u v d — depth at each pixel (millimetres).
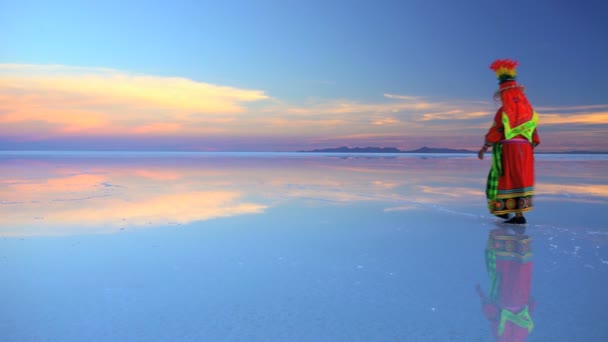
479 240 3018
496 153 3838
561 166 12188
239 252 2648
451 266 2336
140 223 3596
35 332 1502
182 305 1763
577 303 1778
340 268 2303
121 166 11766
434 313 1674
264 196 5422
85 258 2494
